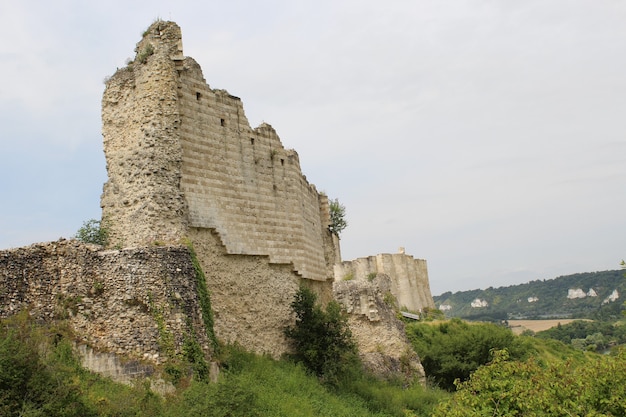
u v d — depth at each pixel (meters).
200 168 30.84
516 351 56.03
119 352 23.02
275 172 35.72
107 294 23.98
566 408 19.45
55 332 22.75
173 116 29.28
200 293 26.19
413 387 40.94
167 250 25.27
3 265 23.09
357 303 44.66
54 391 18.64
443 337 58.88
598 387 19.97
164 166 28.25
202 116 31.58
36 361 19.19
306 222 38.66
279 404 25.27
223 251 31.20
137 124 28.75
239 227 32.34
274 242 34.44
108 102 29.78
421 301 95.44
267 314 32.91
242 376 25.53
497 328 60.12
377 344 44.09
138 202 27.59
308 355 32.56
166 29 30.28
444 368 53.50
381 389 36.03
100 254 24.52
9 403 17.97
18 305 22.83
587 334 113.88
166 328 23.69
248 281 32.38
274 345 32.66
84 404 19.30
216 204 31.27
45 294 23.48
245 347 30.78
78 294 23.81
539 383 20.55
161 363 23.08
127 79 29.77
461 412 20.62
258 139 35.00
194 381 23.02
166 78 29.42
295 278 35.78
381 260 87.94
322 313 33.84
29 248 23.97
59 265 24.14
